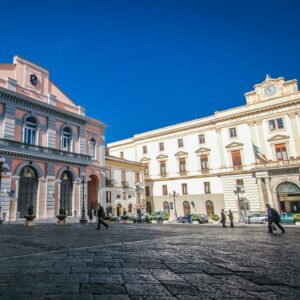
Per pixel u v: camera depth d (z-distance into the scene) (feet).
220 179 134.62
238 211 124.26
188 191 144.15
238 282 13.19
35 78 93.04
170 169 152.46
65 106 102.12
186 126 149.59
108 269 16.47
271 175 117.29
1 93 79.82
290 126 119.34
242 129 132.05
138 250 24.66
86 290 12.09
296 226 81.35
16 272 15.76
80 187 99.96
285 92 122.42
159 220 122.11
